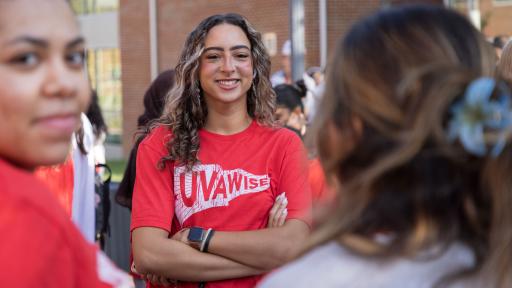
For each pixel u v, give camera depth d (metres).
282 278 1.18
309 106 5.27
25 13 1.12
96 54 18.97
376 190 1.16
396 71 1.17
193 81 2.71
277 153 2.69
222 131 2.71
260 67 2.79
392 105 1.15
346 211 1.19
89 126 2.89
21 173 1.12
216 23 2.74
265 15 14.43
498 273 1.14
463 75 1.13
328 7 13.38
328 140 1.23
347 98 1.20
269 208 2.65
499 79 1.21
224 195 2.62
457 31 1.21
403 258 1.13
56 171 2.68
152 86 3.75
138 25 17.30
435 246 1.13
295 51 7.38
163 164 2.67
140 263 2.58
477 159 1.14
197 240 2.54
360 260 1.14
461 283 1.13
